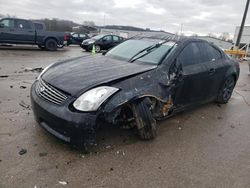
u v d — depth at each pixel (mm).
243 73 12555
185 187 2936
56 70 3877
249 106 6332
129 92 3449
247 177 3234
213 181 3088
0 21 15258
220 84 5723
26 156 3207
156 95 3777
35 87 3809
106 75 3574
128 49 4875
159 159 3447
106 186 2828
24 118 4262
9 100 5125
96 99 3184
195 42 4965
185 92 4543
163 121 4758
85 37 25703
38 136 3701
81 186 2789
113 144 3693
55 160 3186
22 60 11492
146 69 3912
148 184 2926
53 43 17297
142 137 3820
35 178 2838
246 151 3916
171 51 4430
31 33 16281
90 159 3275
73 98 3221
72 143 3203
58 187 2738
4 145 3398
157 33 5703
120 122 3725
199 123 4848
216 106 6008
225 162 3541
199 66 4801
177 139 4078
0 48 16281
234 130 4691
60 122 3166
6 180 2762
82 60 4375
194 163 3438
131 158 3400
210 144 4031
